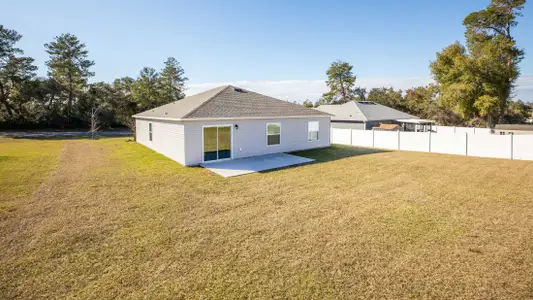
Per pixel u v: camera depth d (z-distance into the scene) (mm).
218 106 16219
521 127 26000
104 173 11930
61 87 42219
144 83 46969
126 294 3920
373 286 4109
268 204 7992
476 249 5254
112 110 45719
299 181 10672
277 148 17844
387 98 49562
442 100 32875
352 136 23312
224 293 3951
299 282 4215
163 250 5242
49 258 4934
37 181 10492
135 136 26719
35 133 36656
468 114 30672
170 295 3900
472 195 8820
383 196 8750
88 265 4703
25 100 38875
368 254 5082
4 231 6070
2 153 17531
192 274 4434
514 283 4164
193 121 13812
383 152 18516
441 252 5145
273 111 17984
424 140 19062
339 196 8750
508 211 7359
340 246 5402
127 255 5047
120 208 7609
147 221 6699
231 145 15492
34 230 6137
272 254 5094
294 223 6582
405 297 3852
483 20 29531
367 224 6516
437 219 6812
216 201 8258
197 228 6289
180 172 12188
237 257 4984
